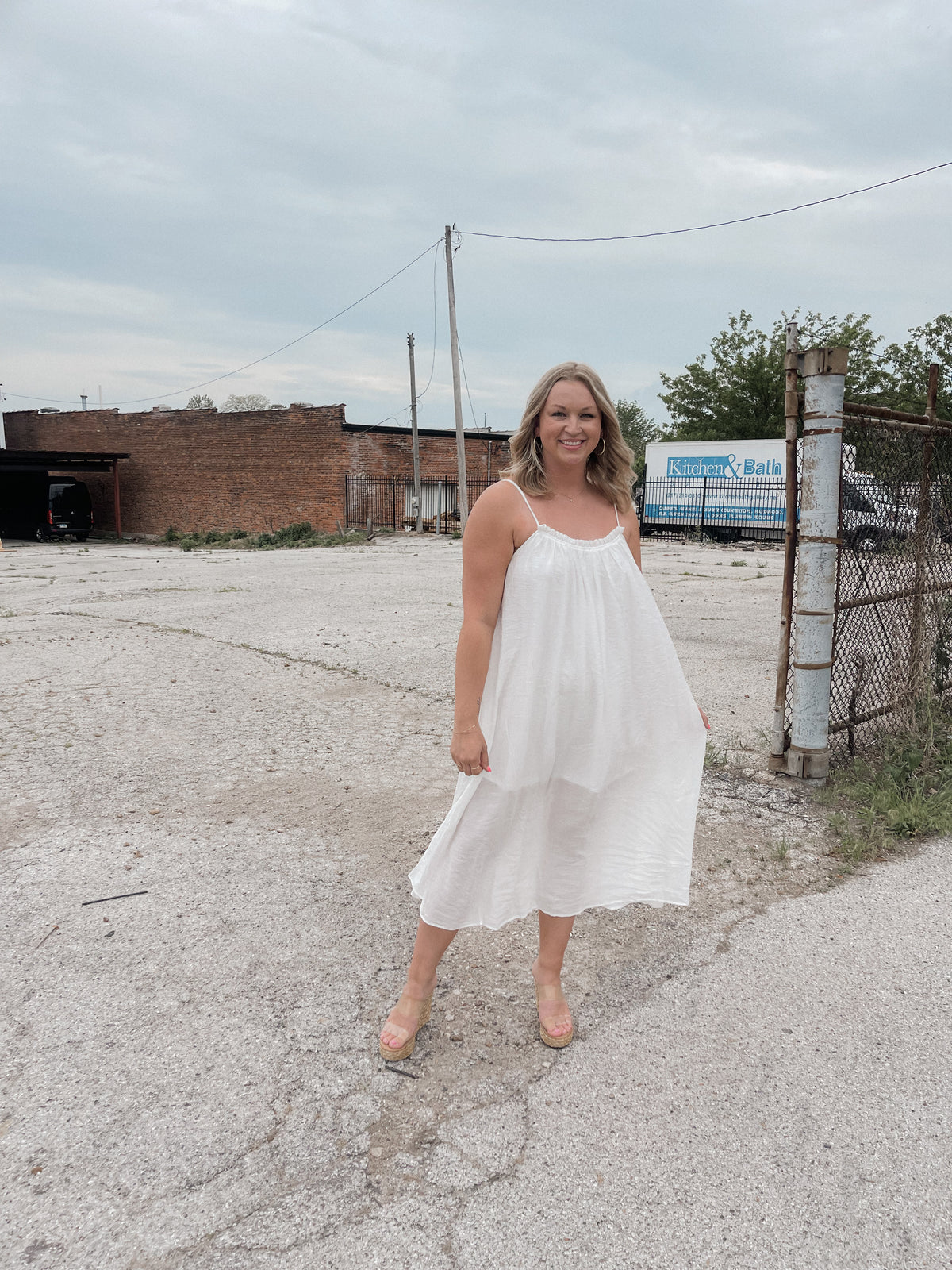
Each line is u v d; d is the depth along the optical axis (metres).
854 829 3.66
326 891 3.11
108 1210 1.72
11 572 16.48
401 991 2.50
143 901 3.02
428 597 11.52
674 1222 1.71
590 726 2.08
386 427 31.17
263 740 4.95
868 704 4.57
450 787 4.20
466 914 2.15
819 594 3.99
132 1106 2.02
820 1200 1.77
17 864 3.30
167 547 29.19
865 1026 2.35
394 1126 1.97
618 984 2.55
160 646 7.75
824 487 3.89
